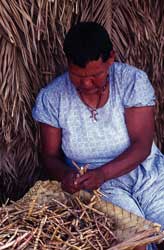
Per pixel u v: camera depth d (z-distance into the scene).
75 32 1.70
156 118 2.46
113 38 2.24
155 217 1.91
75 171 1.86
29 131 2.24
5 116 2.16
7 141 2.21
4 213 1.76
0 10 1.98
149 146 1.91
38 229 1.67
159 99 2.44
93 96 1.84
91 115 1.87
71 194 1.85
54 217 1.73
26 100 2.18
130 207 1.88
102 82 1.75
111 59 1.75
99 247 1.65
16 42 2.05
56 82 1.92
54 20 2.10
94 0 2.17
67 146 1.94
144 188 1.95
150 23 2.28
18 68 2.12
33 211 1.75
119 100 1.87
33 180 2.36
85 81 1.72
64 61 2.18
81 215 1.75
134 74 1.88
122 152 1.92
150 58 2.35
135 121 1.89
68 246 1.63
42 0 2.03
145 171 1.97
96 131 1.89
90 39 1.67
